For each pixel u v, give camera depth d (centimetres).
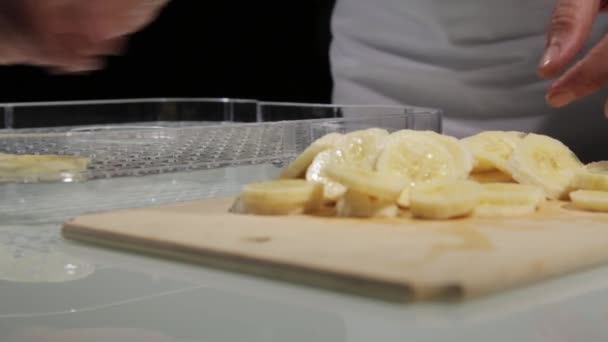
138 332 40
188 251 47
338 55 92
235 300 42
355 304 42
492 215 51
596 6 60
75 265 47
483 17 79
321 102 126
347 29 91
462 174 54
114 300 42
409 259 44
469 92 81
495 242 46
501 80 79
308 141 60
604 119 76
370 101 88
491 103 80
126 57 123
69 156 57
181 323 40
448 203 50
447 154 54
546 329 40
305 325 40
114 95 125
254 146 59
